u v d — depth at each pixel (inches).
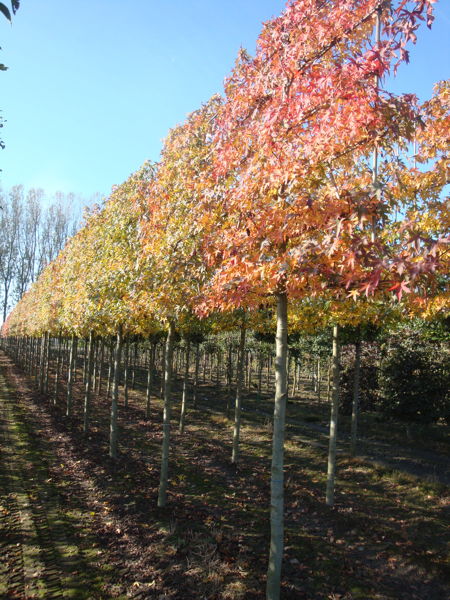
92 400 684.1
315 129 125.5
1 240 1790.1
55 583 173.2
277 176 127.7
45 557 193.2
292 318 296.8
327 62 136.6
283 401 156.6
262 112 153.3
